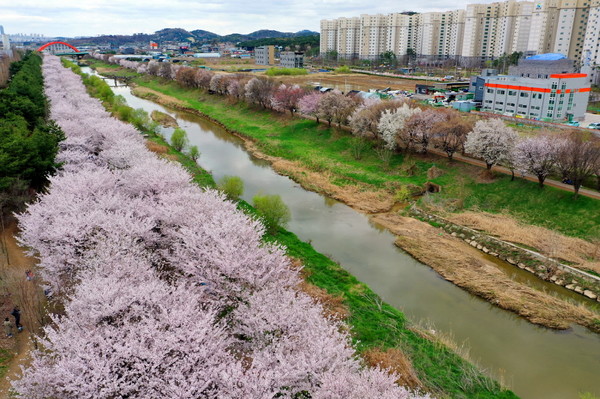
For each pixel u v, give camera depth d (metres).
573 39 158.75
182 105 125.88
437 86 134.12
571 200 48.38
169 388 17.77
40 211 32.62
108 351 19.23
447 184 59.00
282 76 181.75
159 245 32.41
